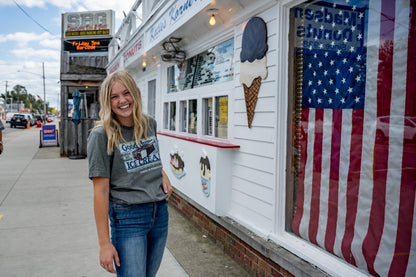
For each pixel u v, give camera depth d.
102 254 1.76
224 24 3.82
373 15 2.07
